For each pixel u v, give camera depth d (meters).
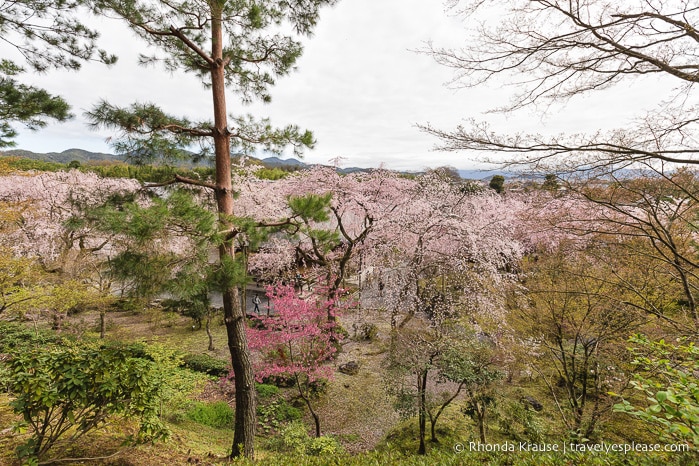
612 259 6.10
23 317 12.87
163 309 14.18
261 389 8.77
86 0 4.67
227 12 5.38
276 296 8.86
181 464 3.95
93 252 14.95
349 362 10.32
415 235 10.95
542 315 6.81
